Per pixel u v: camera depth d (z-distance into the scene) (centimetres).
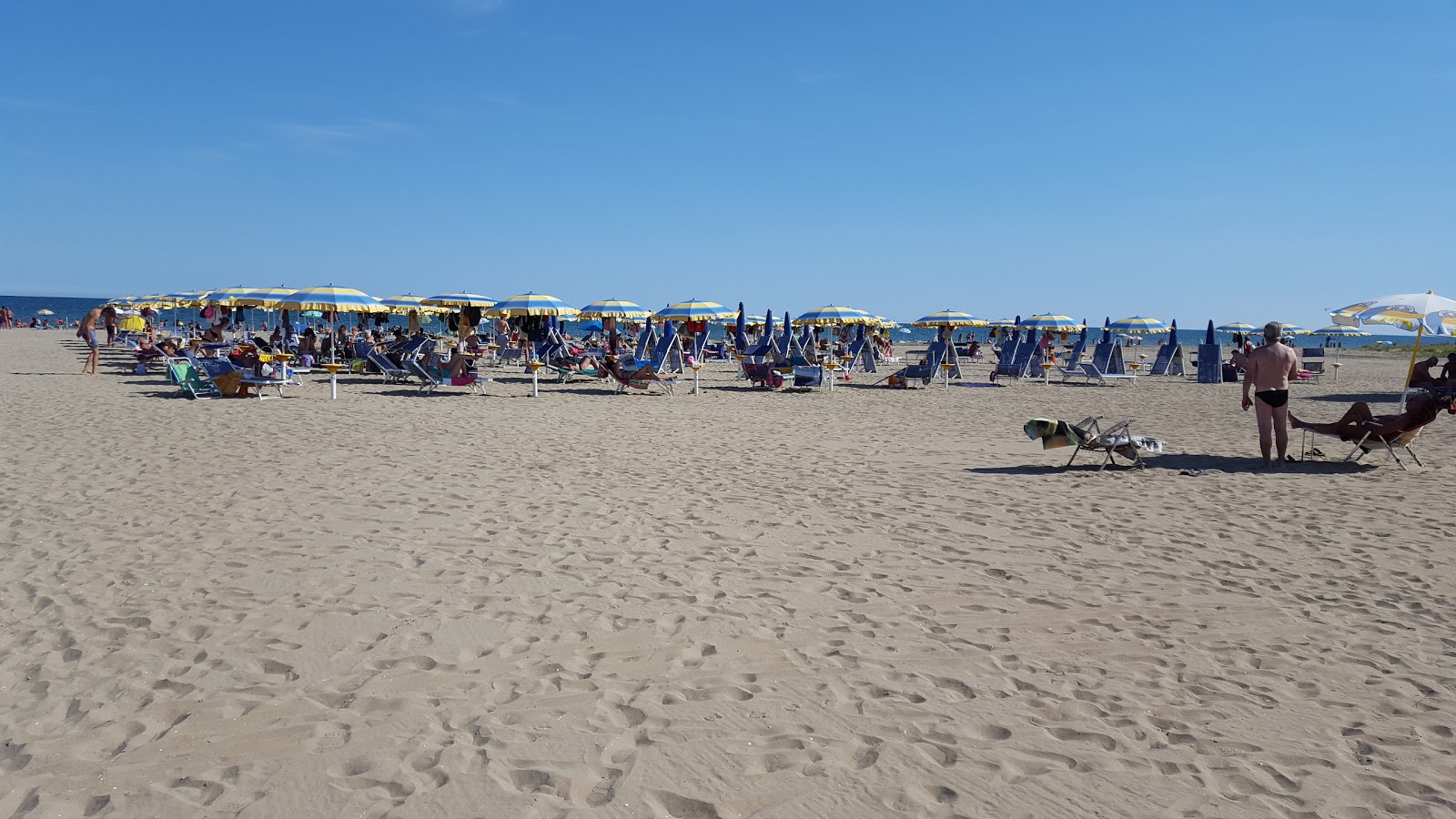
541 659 381
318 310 2059
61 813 260
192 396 1465
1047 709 341
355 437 1032
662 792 277
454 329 3167
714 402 1602
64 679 352
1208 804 276
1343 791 284
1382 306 1032
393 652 385
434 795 272
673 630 419
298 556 526
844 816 266
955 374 2153
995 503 718
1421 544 590
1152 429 1252
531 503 684
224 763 290
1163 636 421
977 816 267
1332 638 419
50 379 1738
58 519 606
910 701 347
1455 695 356
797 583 495
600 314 2764
